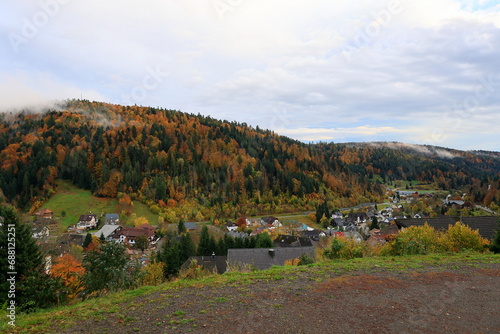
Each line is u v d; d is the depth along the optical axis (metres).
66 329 8.35
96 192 110.00
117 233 76.56
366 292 10.66
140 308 9.80
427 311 8.91
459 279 12.24
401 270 13.77
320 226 103.50
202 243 57.00
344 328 7.81
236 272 14.77
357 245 19.52
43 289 13.10
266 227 95.69
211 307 9.52
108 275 14.09
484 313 8.73
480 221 26.86
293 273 13.70
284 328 7.86
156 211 99.00
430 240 20.69
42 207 97.44
